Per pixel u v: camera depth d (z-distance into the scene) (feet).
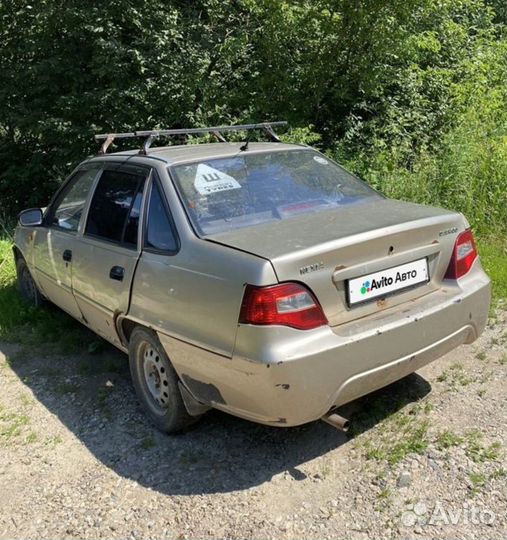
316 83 29.89
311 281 9.26
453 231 11.31
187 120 30.55
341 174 13.33
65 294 14.90
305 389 9.01
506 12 42.55
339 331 9.47
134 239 11.81
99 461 10.98
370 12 26.71
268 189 11.89
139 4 29.01
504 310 15.83
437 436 10.73
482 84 30.81
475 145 24.13
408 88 30.60
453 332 10.89
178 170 11.74
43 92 31.81
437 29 30.91
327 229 10.14
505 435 10.63
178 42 29.94
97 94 29.22
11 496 10.24
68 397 13.35
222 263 9.56
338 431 11.12
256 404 9.27
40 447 11.55
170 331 10.36
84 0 28.91
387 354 9.77
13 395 13.64
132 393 13.28
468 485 9.50
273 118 30.42
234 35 31.17
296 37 29.58
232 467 10.45
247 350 9.01
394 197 23.44
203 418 11.98
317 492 9.67
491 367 13.00
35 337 16.47
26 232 17.43
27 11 30.83
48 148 33.32
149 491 10.05
